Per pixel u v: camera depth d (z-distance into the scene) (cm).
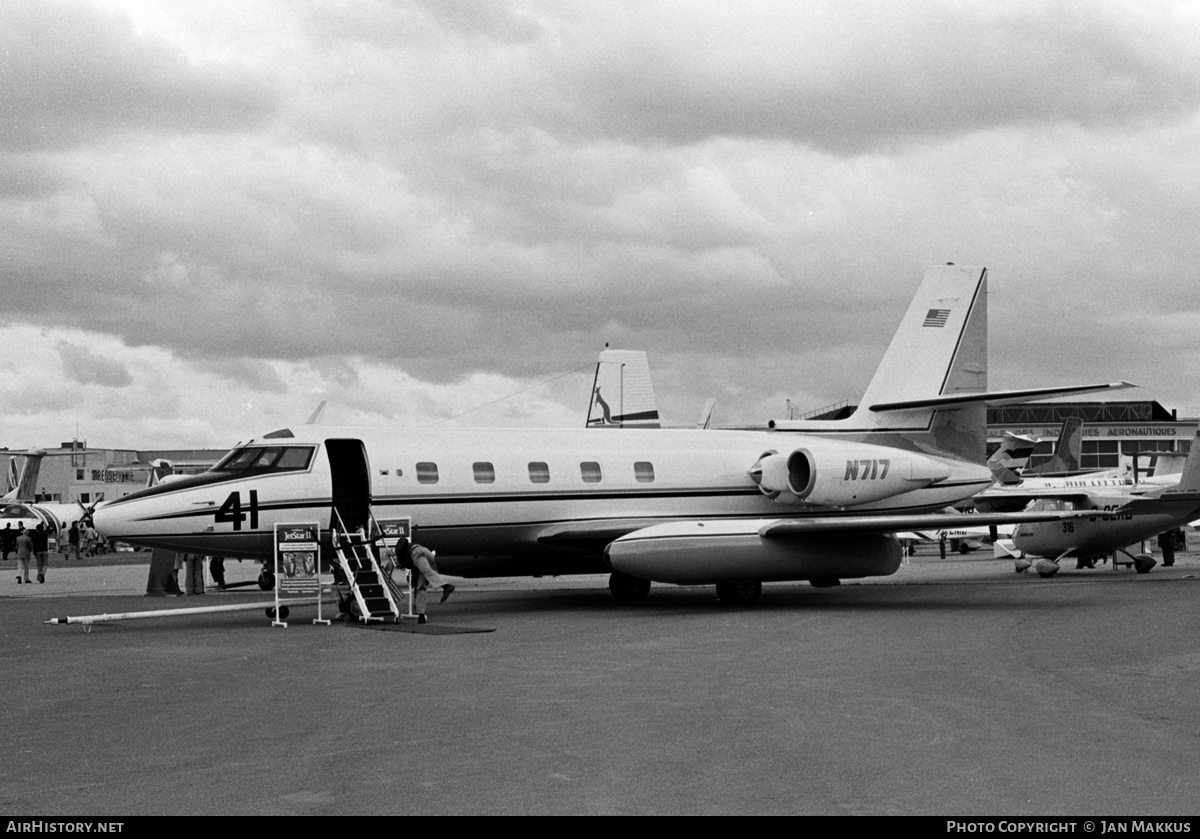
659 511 2508
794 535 2272
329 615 2205
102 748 953
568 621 2014
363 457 2236
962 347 2895
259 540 2161
